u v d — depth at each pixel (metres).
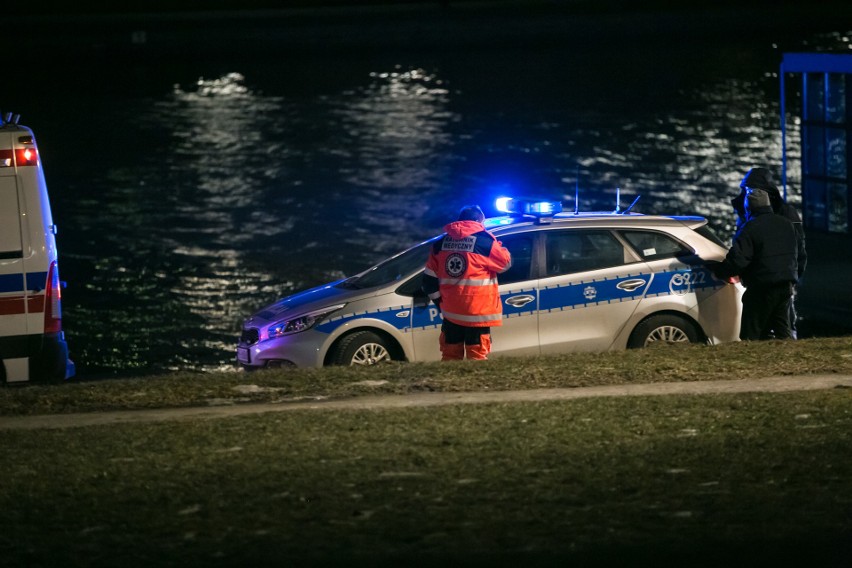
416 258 34.44
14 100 125.31
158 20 161.50
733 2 168.12
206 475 18.95
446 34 157.25
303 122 111.94
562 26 158.25
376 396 26.34
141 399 26.98
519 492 17.42
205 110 119.12
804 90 46.56
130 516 16.92
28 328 33.00
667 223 33.94
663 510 16.39
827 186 45.88
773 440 20.05
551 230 33.47
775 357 28.67
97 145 102.50
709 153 92.94
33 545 15.80
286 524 16.28
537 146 97.88
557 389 26.39
